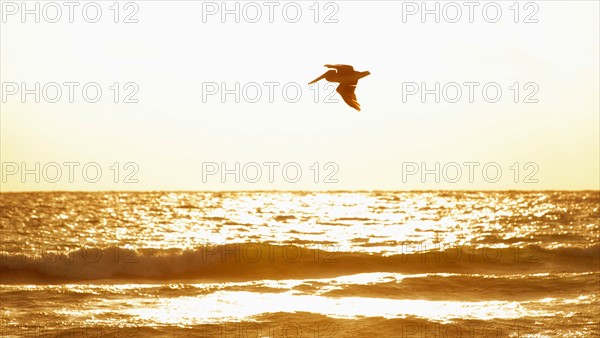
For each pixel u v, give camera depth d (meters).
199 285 30.17
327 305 25.95
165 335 21.88
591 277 30.92
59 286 30.08
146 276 34.56
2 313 24.41
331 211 73.12
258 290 29.11
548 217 64.19
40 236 48.72
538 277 31.09
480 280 30.62
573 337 21.62
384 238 49.25
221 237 49.44
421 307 25.59
